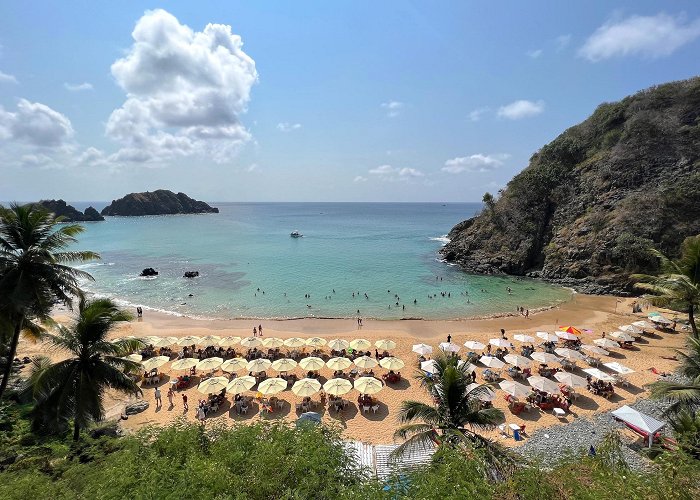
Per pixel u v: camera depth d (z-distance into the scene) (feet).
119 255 319.47
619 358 112.78
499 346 123.95
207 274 246.27
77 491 36.37
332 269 261.03
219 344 116.98
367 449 60.90
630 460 64.03
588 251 218.79
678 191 204.44
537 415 83.76
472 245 284.41
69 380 60.34
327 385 87.35
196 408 87.92
